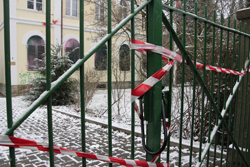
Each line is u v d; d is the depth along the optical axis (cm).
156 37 139
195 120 445
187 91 457
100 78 945
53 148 102
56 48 1081
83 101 113
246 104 264
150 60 140
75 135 527
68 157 382
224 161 332
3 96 1452
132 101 132
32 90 1023
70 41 1648
